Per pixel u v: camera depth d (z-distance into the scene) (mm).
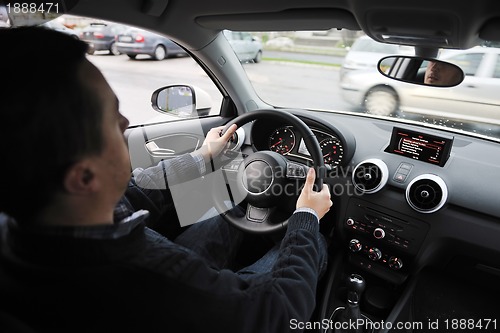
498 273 1574
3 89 424
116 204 619
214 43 1843
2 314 501
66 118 450
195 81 2094
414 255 1584
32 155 446
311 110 2139
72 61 469
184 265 643
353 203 1670
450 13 1019
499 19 1015
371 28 1270
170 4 1434
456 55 1462
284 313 737
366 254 1707
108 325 537
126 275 550
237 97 2070
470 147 1641
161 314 578
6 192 475
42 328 510
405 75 1580
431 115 1957
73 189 494
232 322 653
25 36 467
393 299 1710
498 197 1414
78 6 1285
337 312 1665
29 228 503
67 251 503
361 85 2242
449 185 1483
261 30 1678
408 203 1527
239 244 1639
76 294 510
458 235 1479
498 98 1747
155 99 1967
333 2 1200
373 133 1804
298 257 870
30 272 497
